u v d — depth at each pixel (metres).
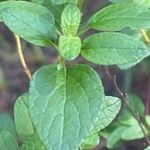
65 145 0.32
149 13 0.37
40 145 0.39
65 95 0.34
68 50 0.36
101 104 0.34
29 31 0.37
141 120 0.62
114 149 0.79
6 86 0.98
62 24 0.38
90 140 0.45
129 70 0.82
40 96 0.34
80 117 0.33
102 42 0.36
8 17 0.37
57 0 0.40
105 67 0.57
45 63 0.96
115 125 0.61
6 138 0.41
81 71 0.36
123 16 0.38
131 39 0.35
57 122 0.33
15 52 1.00
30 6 0.38
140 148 0.81
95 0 0.98
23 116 0.41
